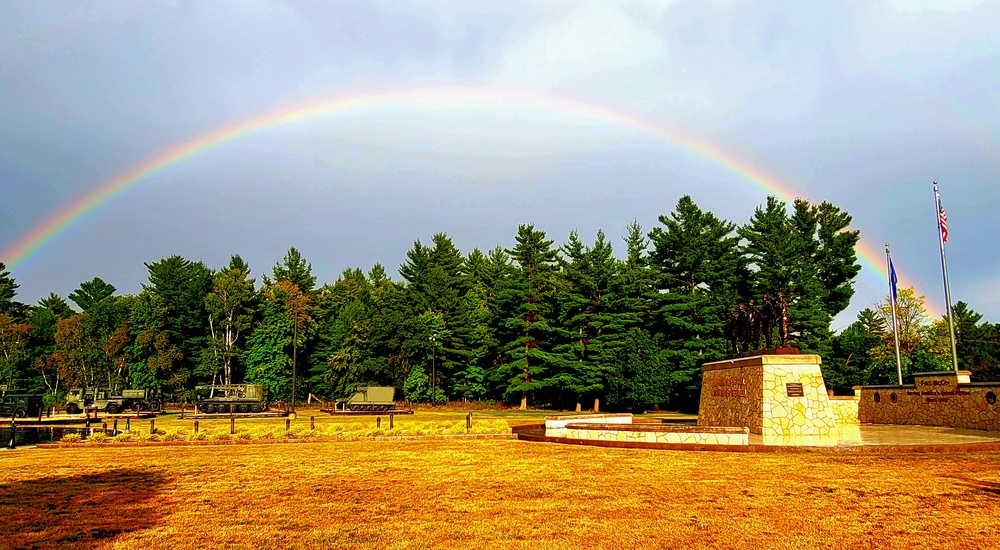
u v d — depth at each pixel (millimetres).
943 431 24156
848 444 19438
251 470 17000
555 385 56875
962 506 11500
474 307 72812
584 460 18125
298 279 90500
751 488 13477
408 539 9945
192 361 68625
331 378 68062
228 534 10359
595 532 10211
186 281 69812
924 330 59812
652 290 57406
